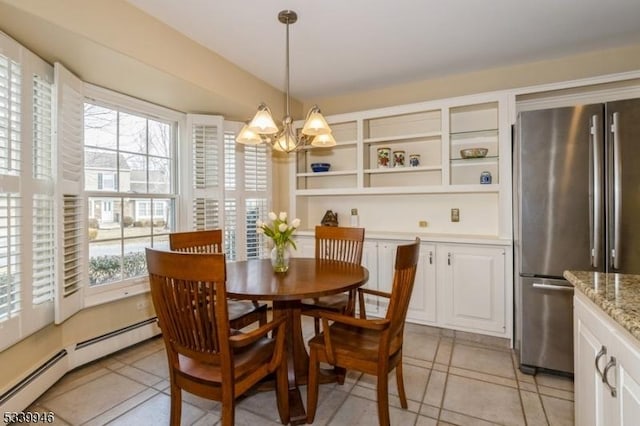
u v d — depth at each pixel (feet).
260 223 7.52
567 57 9.66
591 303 4.23
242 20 7.72
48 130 6.99
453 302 9.91
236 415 6.32
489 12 7.47
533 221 7.72
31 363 6.68
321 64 10.12
